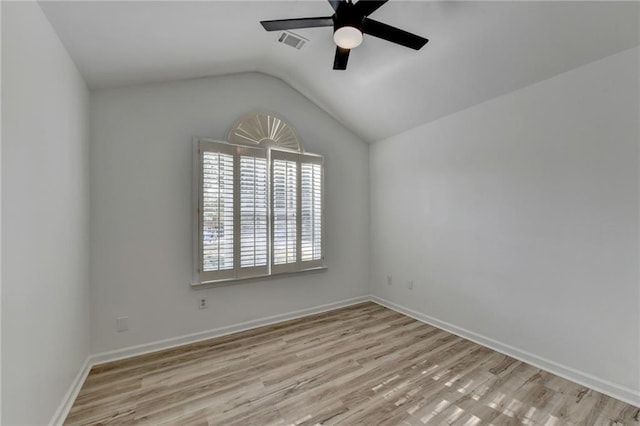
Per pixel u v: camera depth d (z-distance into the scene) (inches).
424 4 78.7
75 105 81.5
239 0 74.9
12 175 49.0
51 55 65.2
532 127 93.4
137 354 100.7
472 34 83.3
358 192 160.4
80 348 84.7
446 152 122.6
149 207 103.7
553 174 88.4
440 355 100.5
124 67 89.5
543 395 77.9
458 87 104.9
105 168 96.7
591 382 80.7
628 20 67.5
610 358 77.5
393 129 143.9
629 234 74.4
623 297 75.4
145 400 76.4
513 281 99.0
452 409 72.6
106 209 96.7
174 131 108.8
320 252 142.8
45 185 61.8
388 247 152.6
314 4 83.3
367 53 102.5
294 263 133.8
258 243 124.0
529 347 94.8
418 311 135.6
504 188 101.5
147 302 103.0
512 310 99.2
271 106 130.9
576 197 83.7
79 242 84.3
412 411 72.0
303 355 100.7
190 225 111.2
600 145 78.7
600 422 67.7
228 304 118.6
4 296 46.5
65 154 73.6
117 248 98.3
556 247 88.0
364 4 66.4
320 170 143.3
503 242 101.8
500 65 90.4
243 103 123.8
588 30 72.5
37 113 58.4
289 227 132.6
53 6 59.8
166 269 106.4
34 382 56.5
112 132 98.1
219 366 93.4
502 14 74.9
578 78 82.5
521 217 96.7
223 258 115.8
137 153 102.1
